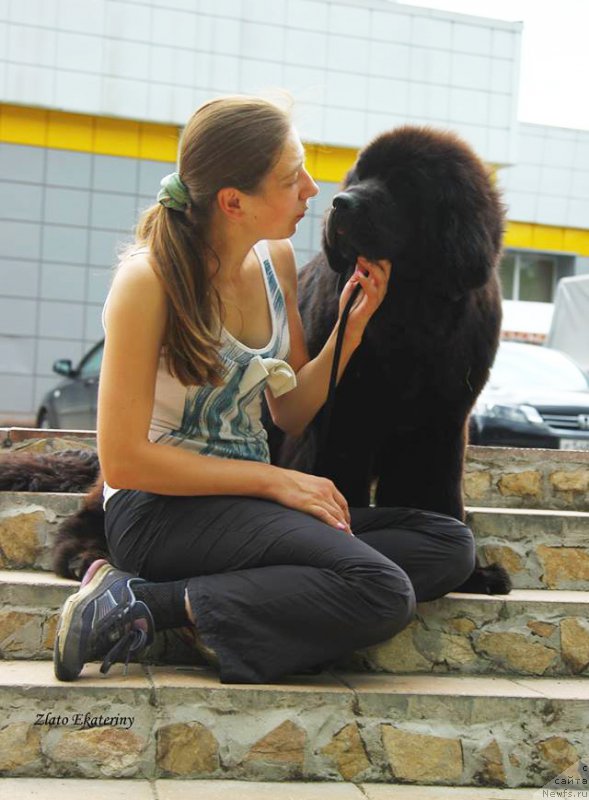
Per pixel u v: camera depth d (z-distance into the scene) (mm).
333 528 2871
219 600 2760
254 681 2779
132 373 2785
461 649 3275
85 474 3936
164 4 14109
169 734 2674
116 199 14539
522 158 19484
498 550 3797
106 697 2656
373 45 14695
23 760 2619
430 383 3660
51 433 4883
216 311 2900
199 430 2990
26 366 14562
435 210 3480
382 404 3703
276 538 2814
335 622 2771
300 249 14164
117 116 14164
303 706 2752
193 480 2852
